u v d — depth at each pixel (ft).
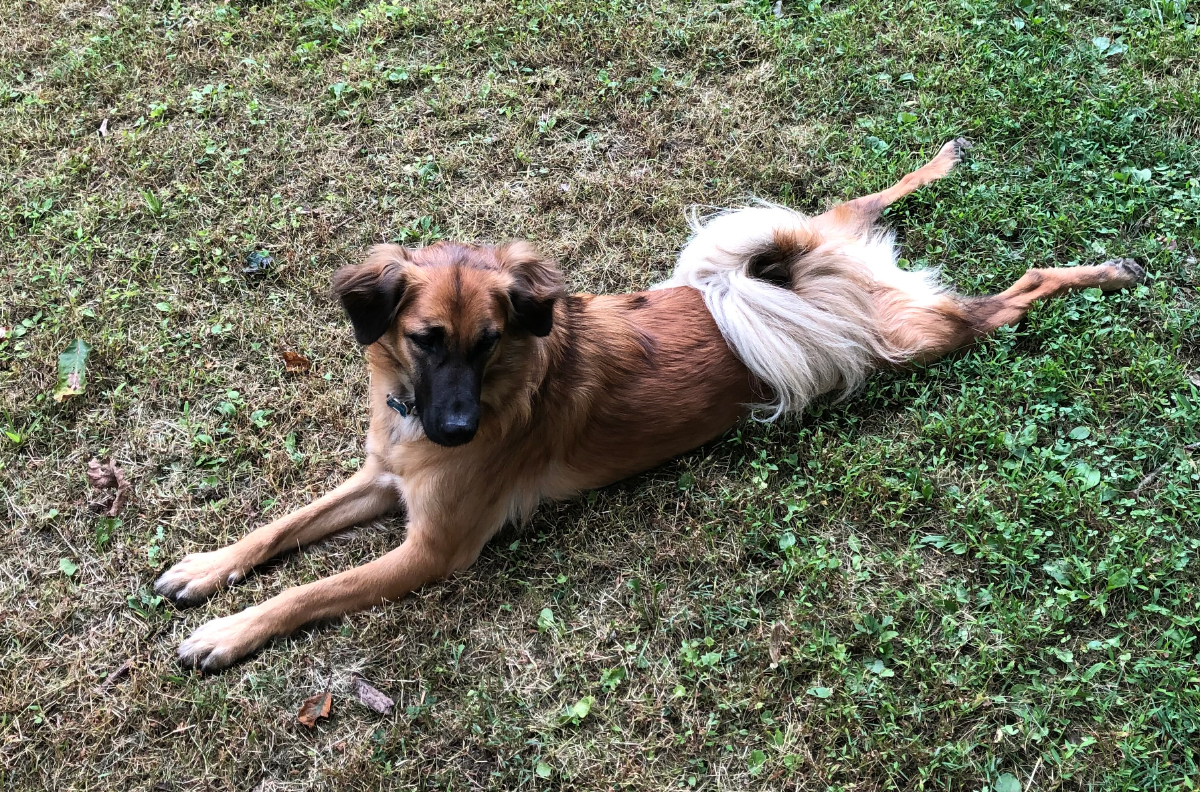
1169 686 9.46
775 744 9.48
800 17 17.98
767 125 16.33
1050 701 9.52
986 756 9.28
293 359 13.32
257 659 10.40
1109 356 12.48
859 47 17.11
